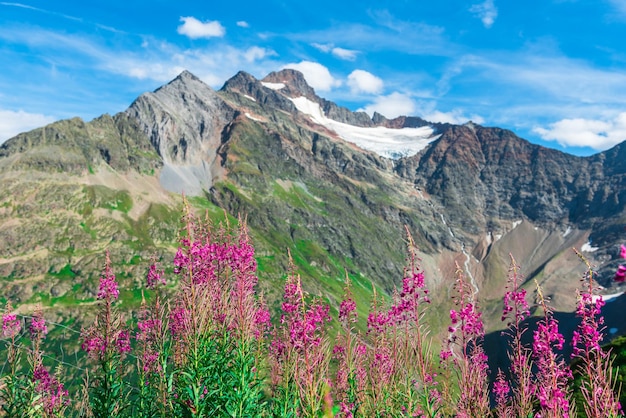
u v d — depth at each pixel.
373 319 15.48
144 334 15.30
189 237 14.75
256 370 14.56
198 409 12.44
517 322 13.20
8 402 14.24
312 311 13.05
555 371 11.38
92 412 14.27
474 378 13.16
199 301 14.12
